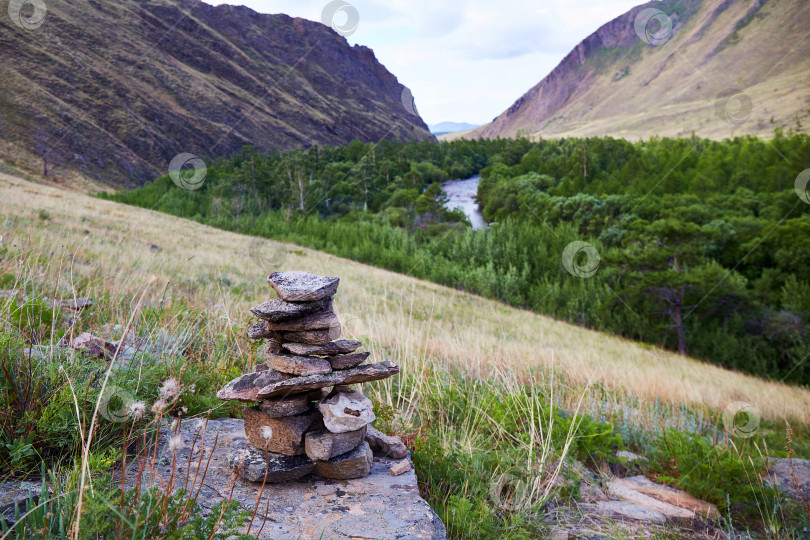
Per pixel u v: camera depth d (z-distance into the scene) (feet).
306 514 8.04
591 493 13.37
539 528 10.67
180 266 56.90
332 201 357.82
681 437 16.33
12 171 369.71
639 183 267.39
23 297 12.80
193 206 268.41
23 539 5.74
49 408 7.98
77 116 515.50
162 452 8.92
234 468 8.79
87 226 84.12
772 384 81.20
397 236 235.81
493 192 343.46
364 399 9.54
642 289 144.97
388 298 55.42
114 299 18.57
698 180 240.53
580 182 292.61
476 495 11.11
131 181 479.41
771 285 150.51
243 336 16.31
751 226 175.32
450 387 17.72
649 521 12.09
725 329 137.69
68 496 6.20
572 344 75.31
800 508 13.52
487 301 128.77
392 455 10.64
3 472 7.38
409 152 493.36
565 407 18.93
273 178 331.16
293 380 8.71
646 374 46.93
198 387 11.68
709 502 13.98
